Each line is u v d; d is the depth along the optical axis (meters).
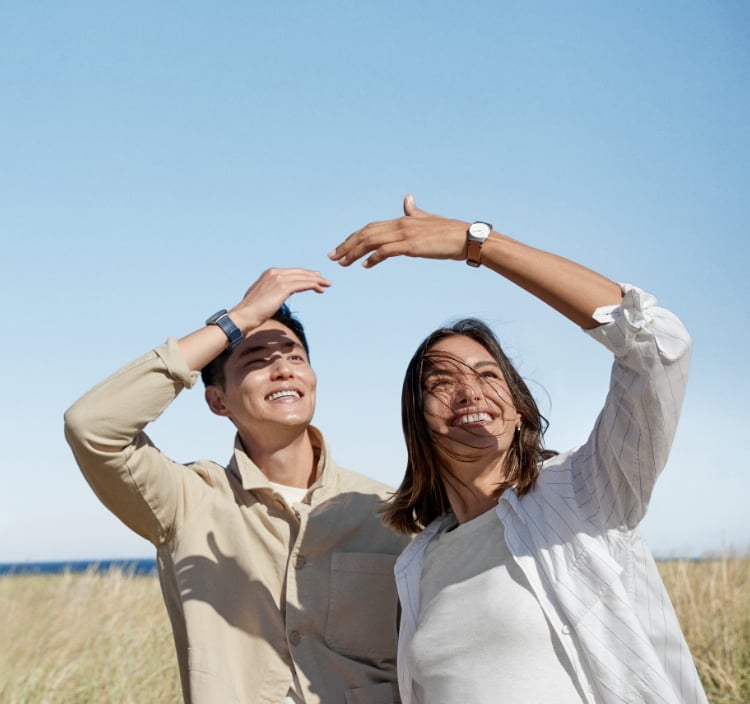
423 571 2.79
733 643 6.67
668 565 7.98
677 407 2.32
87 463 2.92
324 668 3.11
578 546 2.47
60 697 6.15
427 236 2.47
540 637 2.45
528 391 2.79
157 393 2.90
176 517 3.21
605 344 2.32
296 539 3.21
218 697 3.03
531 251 2.40
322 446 3.40
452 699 2.50
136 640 6.70
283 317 3.43
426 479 2.88
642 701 2.33
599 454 2.48
